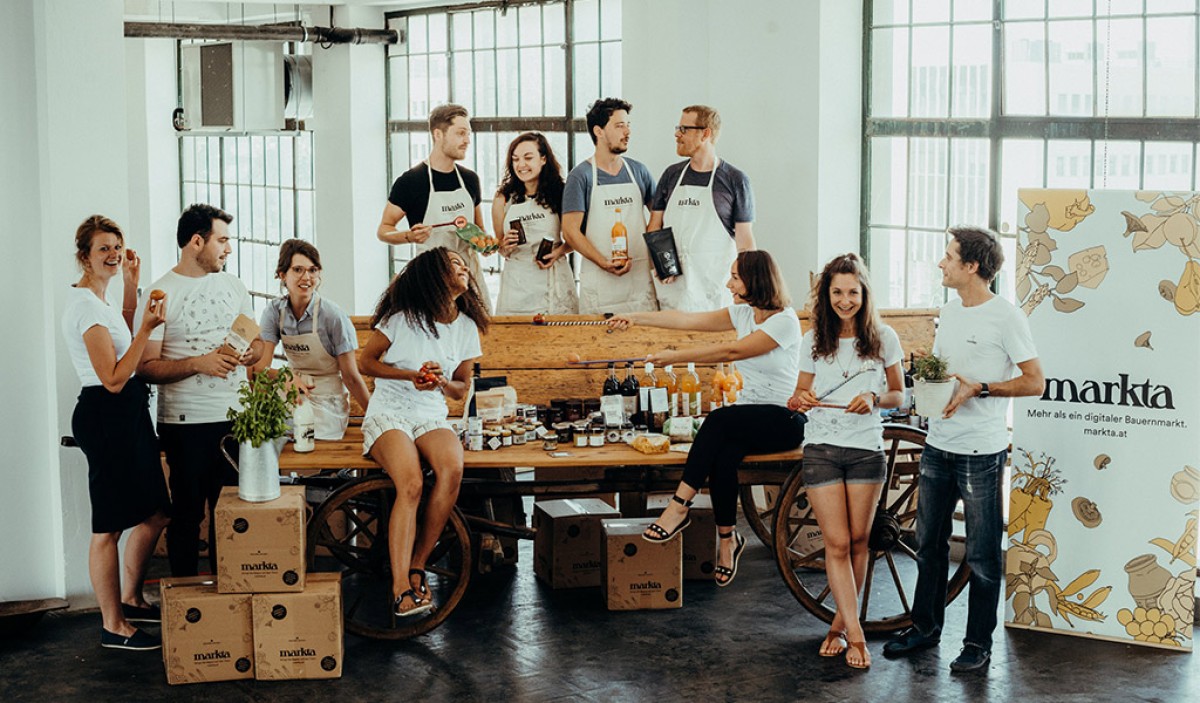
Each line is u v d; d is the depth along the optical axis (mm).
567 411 6570
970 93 7426
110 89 6410
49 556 6445
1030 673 5605
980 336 5551
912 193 7820
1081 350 5863
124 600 6215
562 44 9938
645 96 8883
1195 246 5629
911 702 5312
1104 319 5809
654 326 6879
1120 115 6676
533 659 5789
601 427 6379
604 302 7414
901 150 7859
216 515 5496
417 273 5961
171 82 14008
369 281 11734
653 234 7184
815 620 6281
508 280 7555
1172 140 6445
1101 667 5660
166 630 5523
